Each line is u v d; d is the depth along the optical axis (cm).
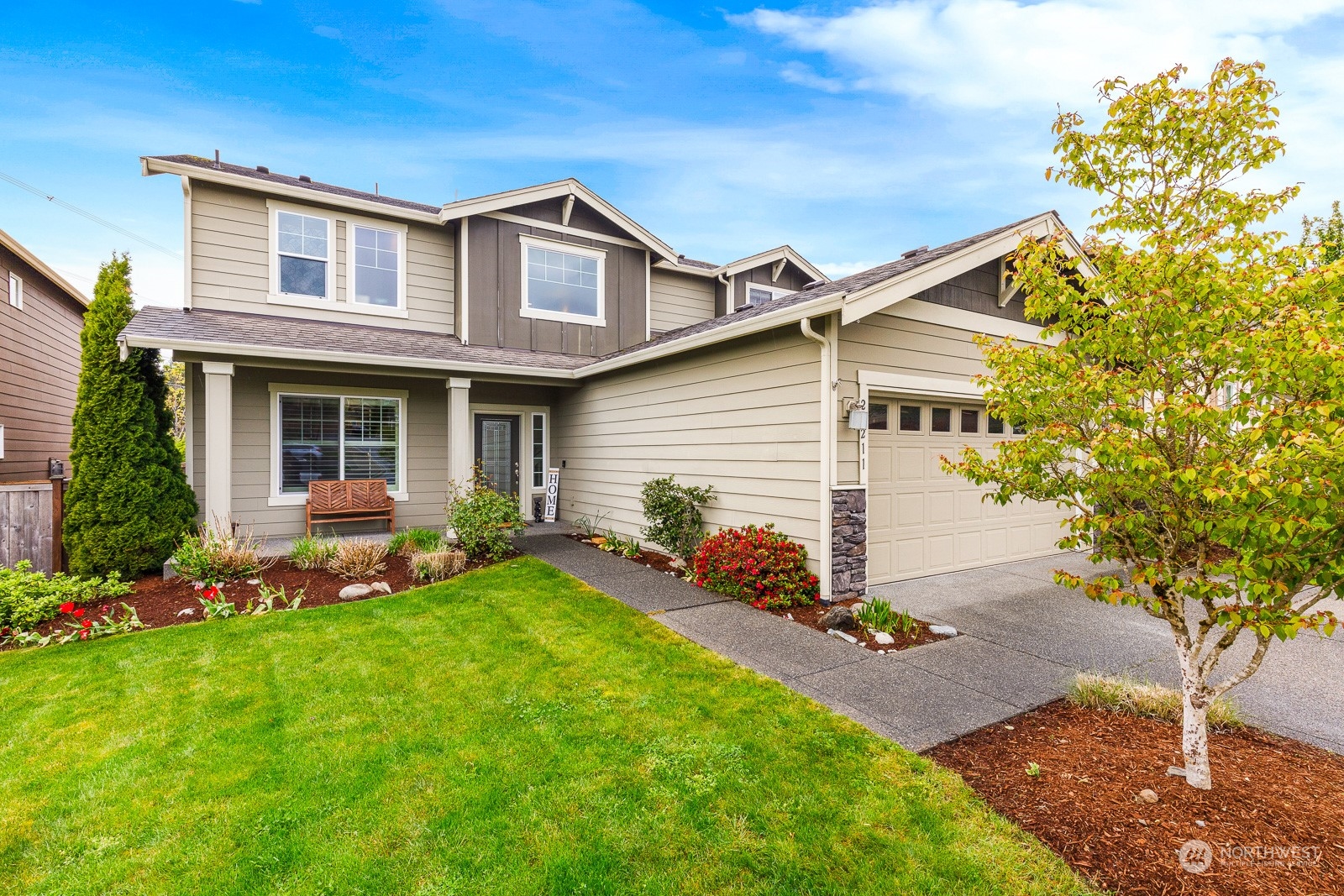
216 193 890
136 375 718
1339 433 191
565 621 524
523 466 1107
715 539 643
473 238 1030
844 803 265
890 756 303
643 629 502
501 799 268
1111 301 314
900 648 463
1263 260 293
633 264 1200
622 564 744
